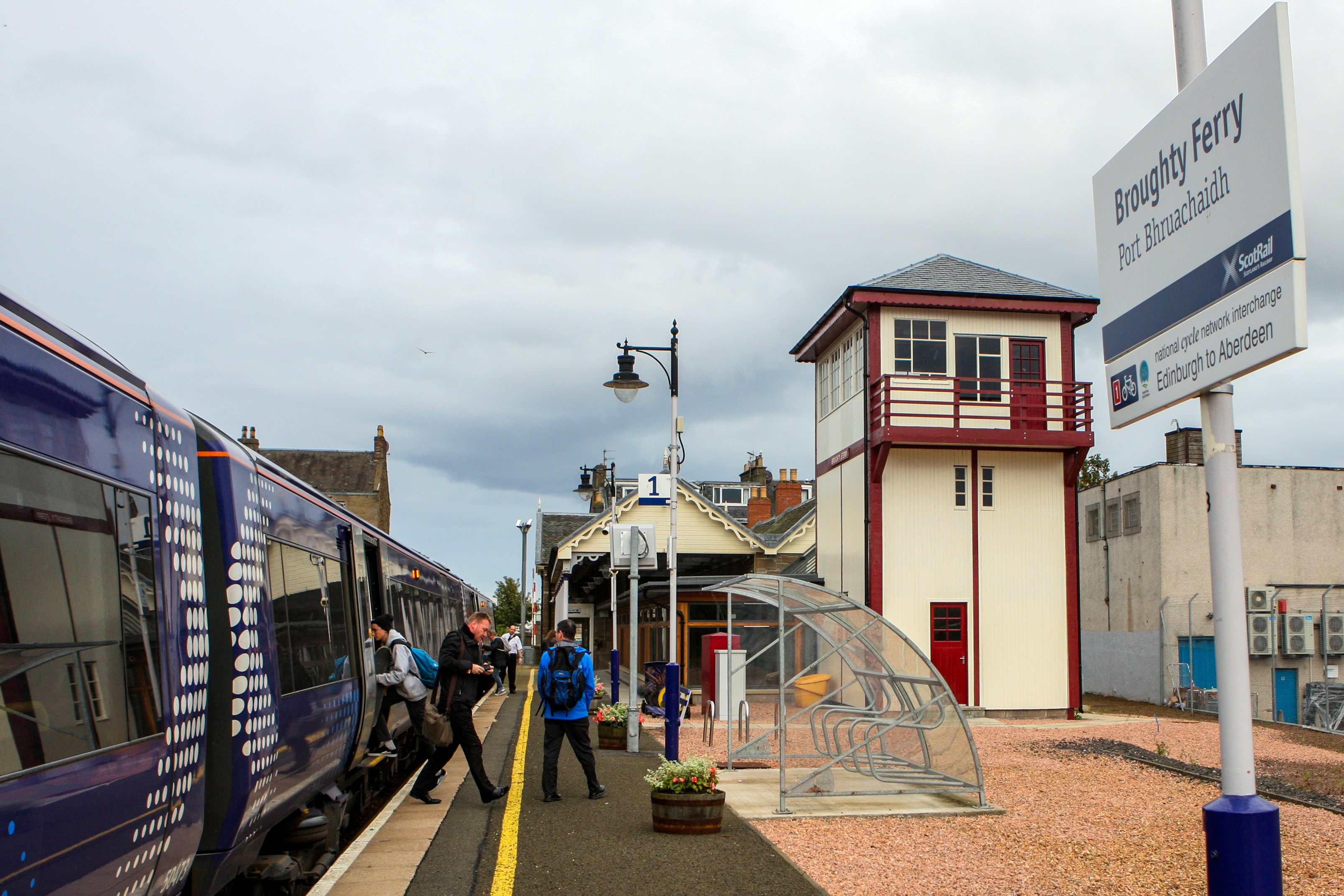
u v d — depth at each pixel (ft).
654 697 78.13
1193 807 34.22
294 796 22.38
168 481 15.72
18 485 11.25
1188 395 16.12
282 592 21.83
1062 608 73.67
